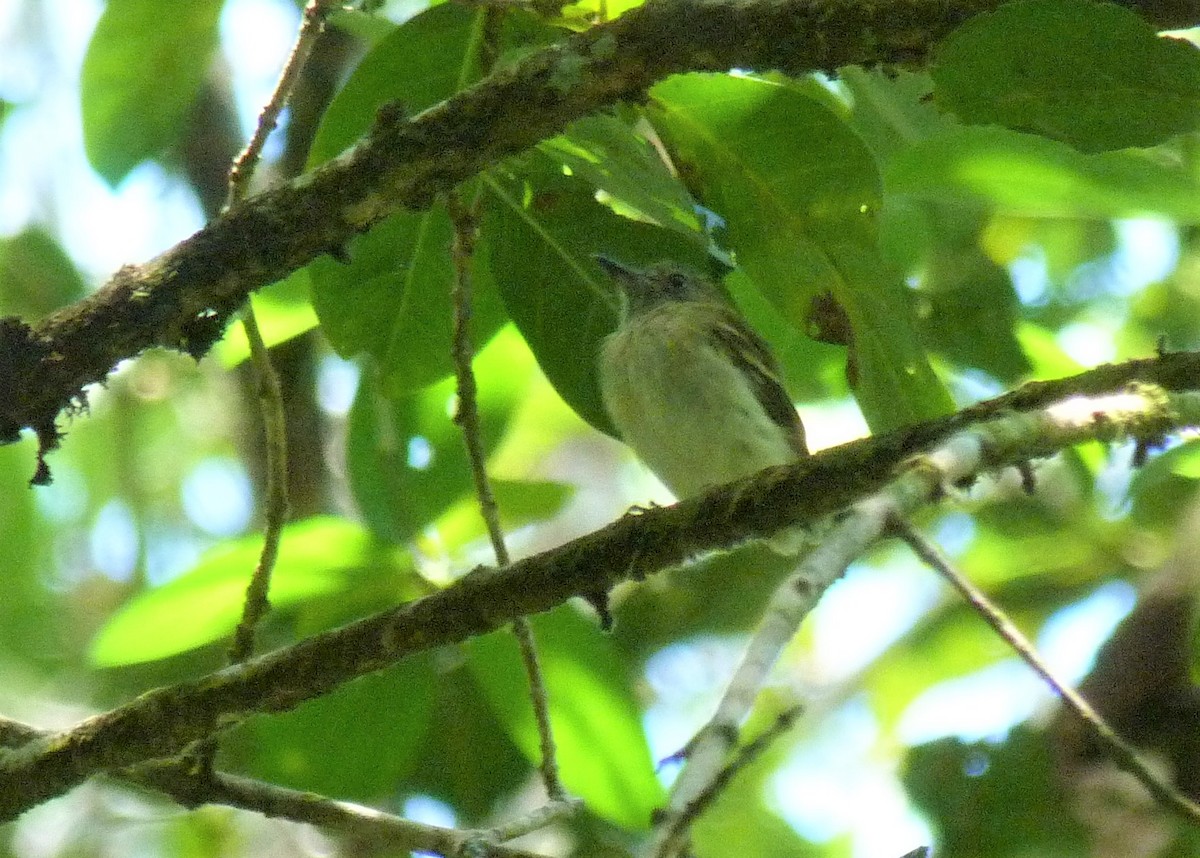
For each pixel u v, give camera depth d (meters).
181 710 6.73
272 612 9.30
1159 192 8.95
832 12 6.00
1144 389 6.18
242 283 6.19
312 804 7.48
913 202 11.58
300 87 12.39
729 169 7.78
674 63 6.08
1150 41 5.82
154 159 10.28
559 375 9.10
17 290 13.59
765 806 13.53
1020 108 6.12
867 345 7.99
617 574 6.47
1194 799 10.75
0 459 12.20
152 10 9.63
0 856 11.84
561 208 8.58
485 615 6.56
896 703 13.84
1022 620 13.20
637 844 11.09
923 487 5.21
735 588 13.27
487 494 7.89
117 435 14.20
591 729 8.95
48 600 12.53
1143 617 11.49
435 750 10.70
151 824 12.61
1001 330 11.30
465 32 7.81
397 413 9.93
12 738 7.38
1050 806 11.08
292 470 12.15
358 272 8.77
